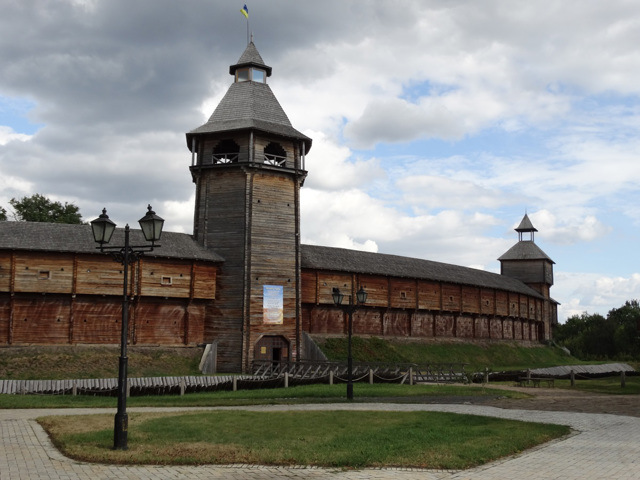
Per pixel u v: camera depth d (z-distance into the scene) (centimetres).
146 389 3319
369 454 1369
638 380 5025
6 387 3184
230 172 4962
